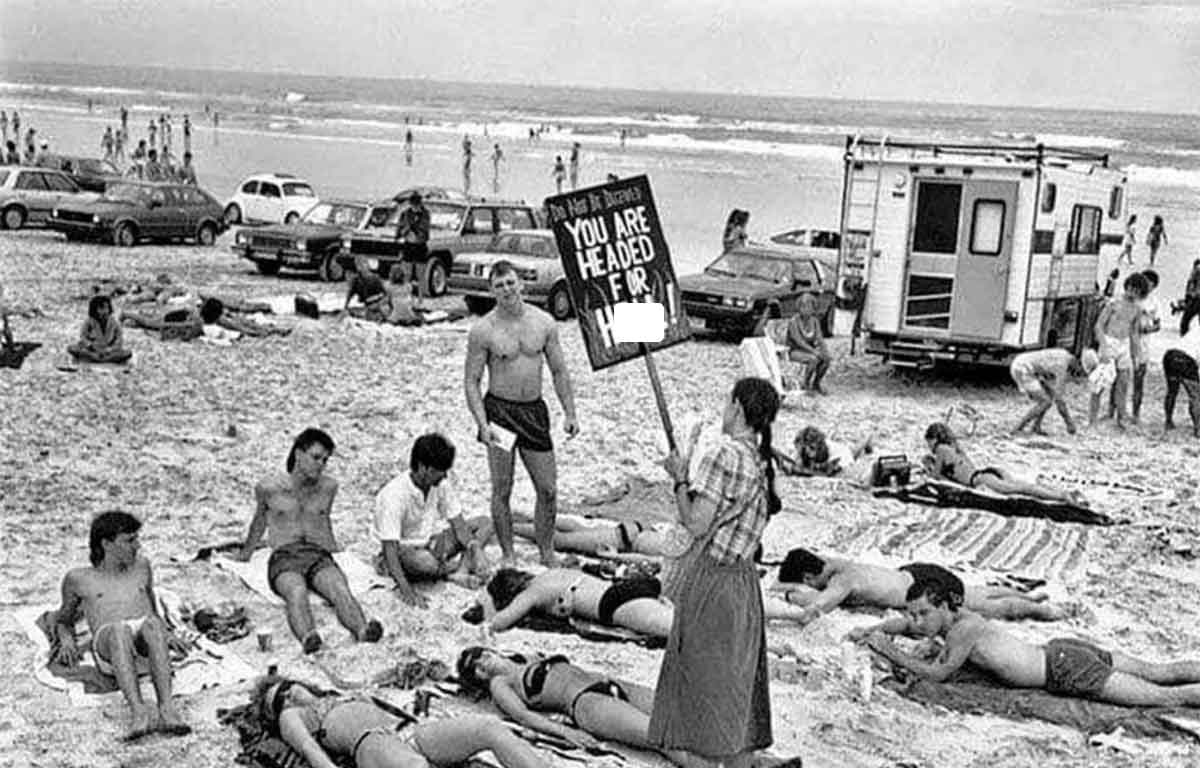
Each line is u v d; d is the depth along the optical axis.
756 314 20.23
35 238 30.25
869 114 142.00
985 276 17.56
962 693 7.37
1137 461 14.09
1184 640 8.49
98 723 6.56
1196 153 85.31
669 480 12.00
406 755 5.76
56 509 10.20
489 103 149.75
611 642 7.83
